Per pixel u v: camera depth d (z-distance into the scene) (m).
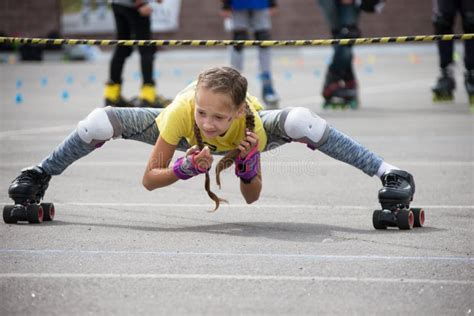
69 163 11.73
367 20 52.28
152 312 7.97
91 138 11.39
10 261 9.71
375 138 20.55
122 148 19.34
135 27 24.61
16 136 21.20
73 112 26.56
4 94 32.28
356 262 9.68
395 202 11.18
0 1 51.66
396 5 52.03
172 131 10.87
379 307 8.14
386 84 35.44
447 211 12.64
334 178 15.59
